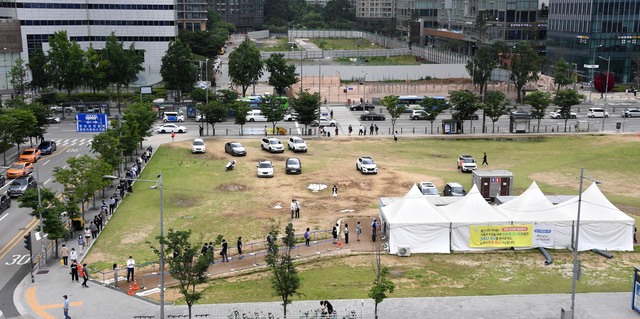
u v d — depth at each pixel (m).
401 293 43.22
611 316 39.50
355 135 104.19
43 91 133.12
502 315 39.69
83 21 174.00
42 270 48.53
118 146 75.88
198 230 57.38
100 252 52.22
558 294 43.16
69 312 40.81
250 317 38.28
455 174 78.19
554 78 147.88
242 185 73.00
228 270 48.34
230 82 165.12
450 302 41.59
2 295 43.69
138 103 94.69
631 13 156.62
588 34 158.25
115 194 66.50
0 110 85.00
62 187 71.38
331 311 38.28
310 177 76.38
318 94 106.38
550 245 52.84
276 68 144.50
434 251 52.12
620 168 81.31
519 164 83.94
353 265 49.12
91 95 140.75
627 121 117.62
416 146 95.31
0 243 54.66
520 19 193.88
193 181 74.62
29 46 167.88
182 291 37.56
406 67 173.88
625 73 161.00
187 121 118.50
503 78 168.88
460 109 104.31
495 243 52.66
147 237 55.69
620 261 50.31
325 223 59.25
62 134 104.12
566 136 102.81
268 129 105.38
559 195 65.25
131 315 40.09
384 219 54.78
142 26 177.12
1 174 74.62
